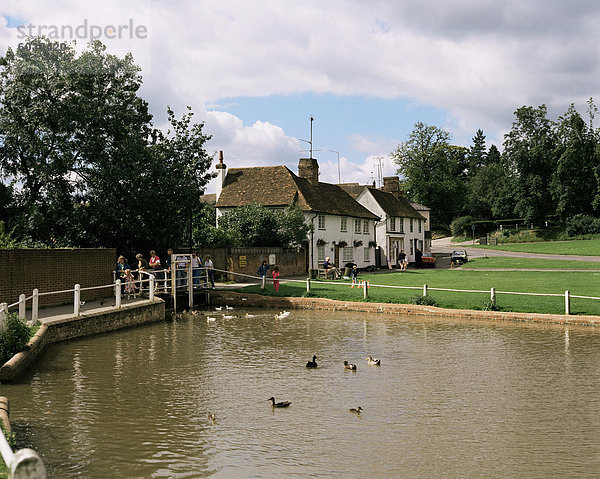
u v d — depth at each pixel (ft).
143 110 105.60
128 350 55.21
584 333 66.59
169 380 42.80
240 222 139.54
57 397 37.45
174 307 89.25
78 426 31.50
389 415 34.12
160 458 26.86
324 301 92.53
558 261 195.83
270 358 51.70
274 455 27.45
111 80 100.73
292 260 146.30
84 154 94.17
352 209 185.68
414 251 233.76
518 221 344.90
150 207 98.53
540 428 31.83
